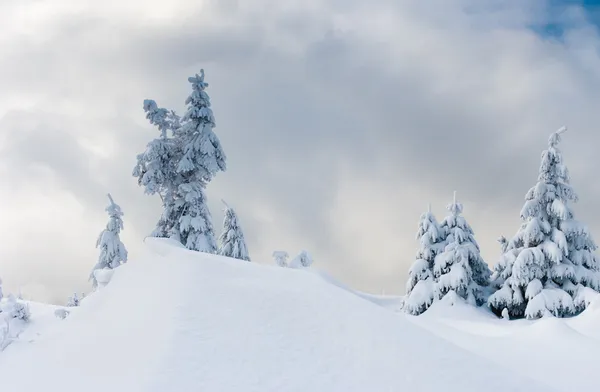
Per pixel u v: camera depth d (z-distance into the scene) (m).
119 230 28.58
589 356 11.48
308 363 7.13
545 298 24.05
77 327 9.69
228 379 6.43
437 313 25.02
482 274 29.53
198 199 28.62
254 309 8.66
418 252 30.25
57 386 6.91
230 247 34.72
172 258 11.80
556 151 26.75
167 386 6.04
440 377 7.19
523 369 10.86
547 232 26.41
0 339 9.94
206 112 28.91
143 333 7.72
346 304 9.41
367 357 7.48
